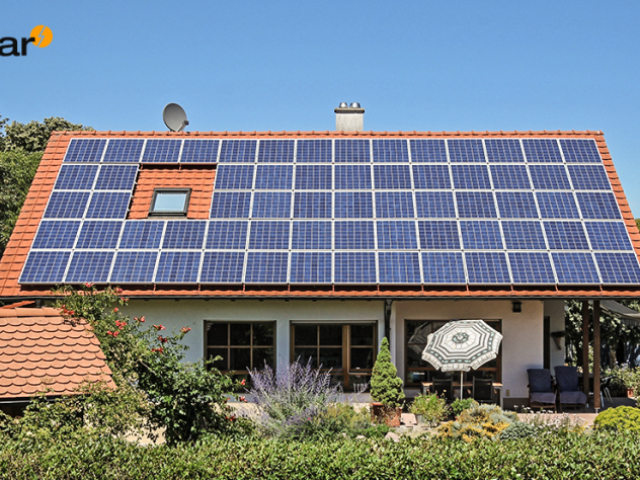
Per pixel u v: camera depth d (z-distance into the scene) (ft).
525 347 61.52
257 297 56.90
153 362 38.83
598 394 60.03
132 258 59.16
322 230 61.26
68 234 61.21
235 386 41.68
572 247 60.34
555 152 68.69
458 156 68.28
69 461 28.86
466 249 59.93
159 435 39.65
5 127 135.64
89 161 68.28
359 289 57.52
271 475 30.40
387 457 31.19
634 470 31.12
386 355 56.34
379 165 67.36
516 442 33.60
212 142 70.54
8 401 32.99
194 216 63.36
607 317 91.56
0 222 81.30
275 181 65.92
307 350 59.21
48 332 37.40
